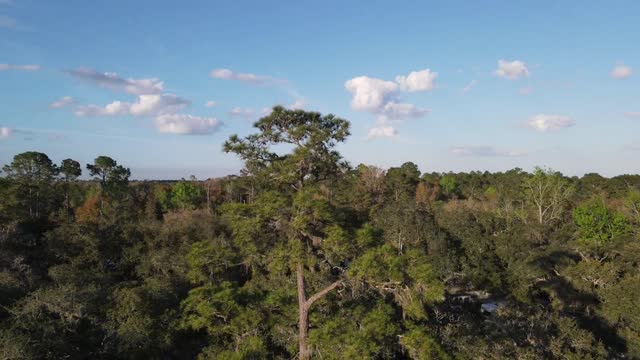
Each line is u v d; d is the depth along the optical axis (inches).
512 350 992.9
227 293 801.6
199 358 893.8
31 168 2642.7
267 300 839.7
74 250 1653.5
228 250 805.2
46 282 1406.3
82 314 1130.0
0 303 1186.6
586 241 1881.2
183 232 1868.8
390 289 707.4
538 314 1173.7
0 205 2080.5
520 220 2583.7
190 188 3122.5
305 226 680.4
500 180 4675.2
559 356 1041.5
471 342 984.9
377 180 2620.6
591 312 1480.1
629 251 1646.2
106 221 1947.6
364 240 705.6
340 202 893.8
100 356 1086.4
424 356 676.7
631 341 1262.3
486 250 1935.3
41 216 2226.9
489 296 1876.2
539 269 1695.4
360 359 652.7
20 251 1660.9
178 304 1249.4
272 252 729.6
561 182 2790.4
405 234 1863.9
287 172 719.7
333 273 907.4
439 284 664.4
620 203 3115.2
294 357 794.2
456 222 2149.4
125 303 1135.6
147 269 1519.4
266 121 724.7
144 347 1073.5
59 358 1022.4
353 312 763.4
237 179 784.3
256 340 776.9
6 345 948.6
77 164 2834.6
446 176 5059.1
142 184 3599.9
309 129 713.6
